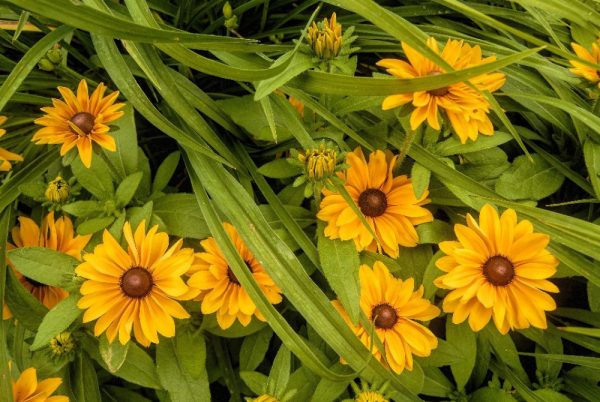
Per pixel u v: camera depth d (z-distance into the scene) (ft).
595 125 2.31
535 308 2.14
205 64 2.17
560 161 2.49
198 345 2.23
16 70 2.21
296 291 2.18
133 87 2.30
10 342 2.28
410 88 2.10
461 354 2.28
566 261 2.27
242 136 2.46
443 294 2.34
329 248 2.24
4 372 2.10
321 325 2.16
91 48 2.60
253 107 2.39
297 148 2.40
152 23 2.25
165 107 2.47
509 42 2.59
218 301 2.16
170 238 2.35
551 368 2.38
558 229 2.25
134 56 2.23
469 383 2.39
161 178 2.37
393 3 2.79
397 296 2.21
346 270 2.21
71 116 2.23
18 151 2.51
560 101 2.35
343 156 2.18
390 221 2.28
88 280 2.11
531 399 2.30
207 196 2.26
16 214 2.48
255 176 2.38
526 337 2.49
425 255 2.35
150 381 2.20
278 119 2.36
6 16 2.54
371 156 2.29
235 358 2.44
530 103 2.49
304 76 2.23
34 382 2.07
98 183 2.27
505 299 2.15
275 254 2.19
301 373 2.25
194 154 2.30
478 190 2.28
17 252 2.15
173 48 2.18
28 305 2.21
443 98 2.15
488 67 2.03
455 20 2.73
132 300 2.12
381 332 2.20
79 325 2.19
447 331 2.30
